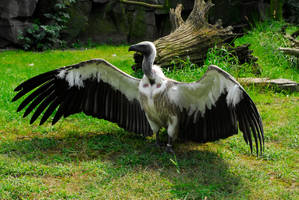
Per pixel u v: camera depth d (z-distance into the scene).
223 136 4.32
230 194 3.56
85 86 4.79
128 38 13.19
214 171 4.00
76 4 12.30
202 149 4.64
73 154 4.41
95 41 12.87
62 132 5.11
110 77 4.66
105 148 4.61
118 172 3.95
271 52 8.80
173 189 3.62
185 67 6.93
